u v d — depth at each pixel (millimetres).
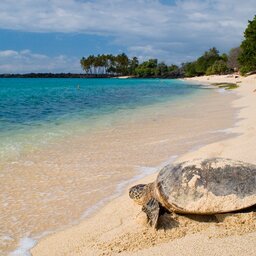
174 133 15586
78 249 6090
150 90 55000
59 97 40000
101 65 189125
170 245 5887
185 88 59531
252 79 68875
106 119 20375
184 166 6879
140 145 13414
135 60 186250
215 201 6219
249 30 73500
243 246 5609
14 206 7949
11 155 11969
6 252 6160
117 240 6238
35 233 6805
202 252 5562
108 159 11570
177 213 6688
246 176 6461
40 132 16094
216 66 121812
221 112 22406
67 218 7406
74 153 12344
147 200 7109
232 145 12188
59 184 9305
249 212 6320
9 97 39719
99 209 7805
